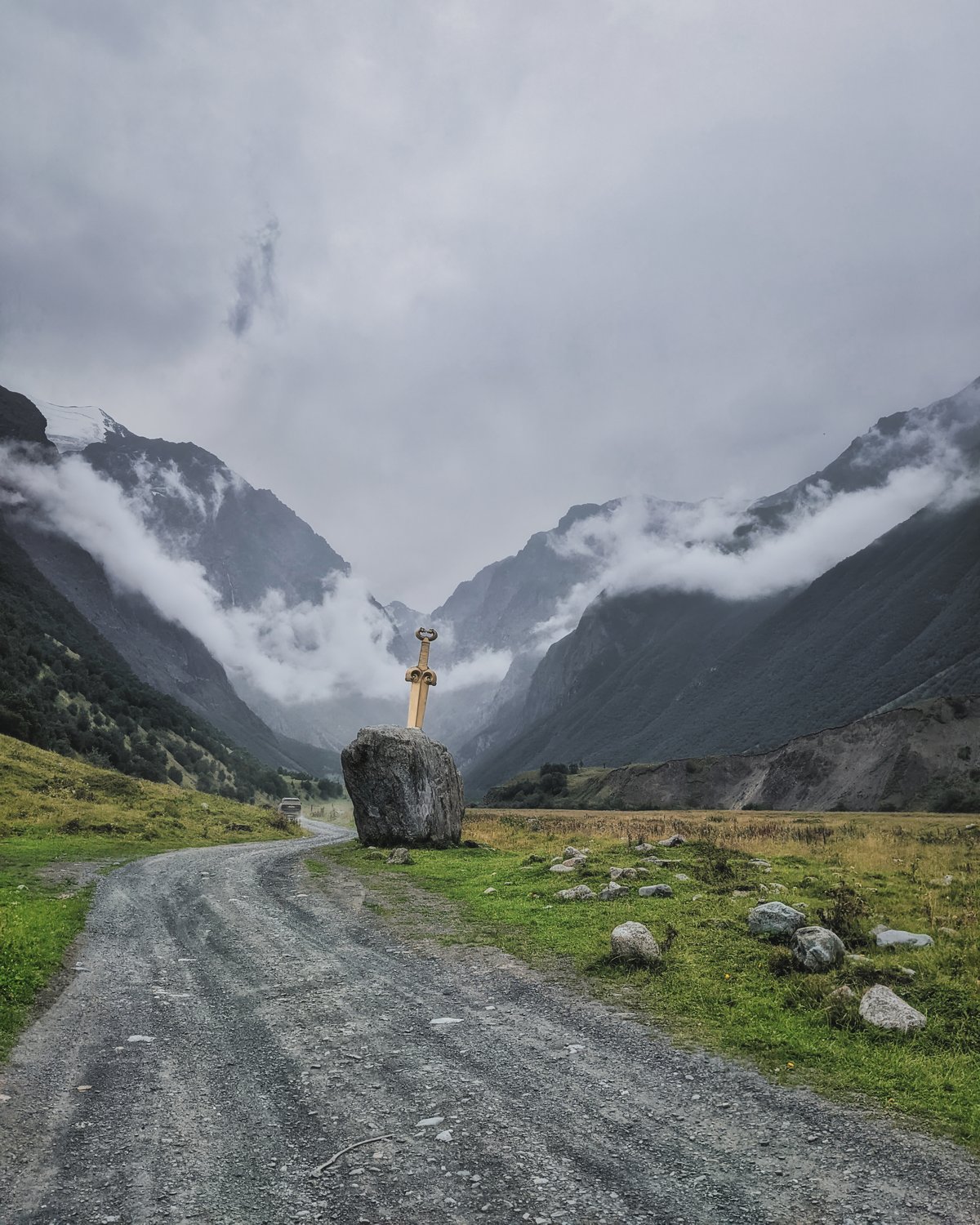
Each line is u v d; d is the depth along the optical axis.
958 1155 6.62
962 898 16.39
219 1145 6.90
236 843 43.12
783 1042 9.11
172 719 186.00
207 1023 10.49
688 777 135.00
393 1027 10.20
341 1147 6.86
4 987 11.24
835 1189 6.09
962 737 102.50
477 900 18.70
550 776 170.25
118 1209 5.82
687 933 13.75
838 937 12.30
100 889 21.94
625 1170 6.41
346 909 18.72
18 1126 7.20
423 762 32.69
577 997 11.19
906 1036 9.11
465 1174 6.37
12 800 42.22
